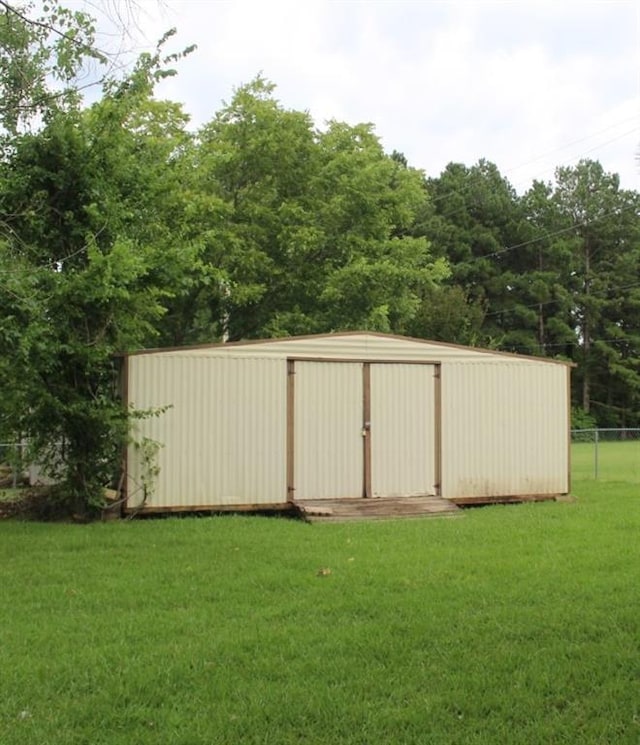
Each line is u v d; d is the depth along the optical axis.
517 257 53.09
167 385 12.37
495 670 4.96
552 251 51.41
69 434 11.73
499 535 10.16
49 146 11.38
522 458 14.53
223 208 22.55
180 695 4.58
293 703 4.43
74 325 11.55
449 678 4.82
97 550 9.13
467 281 50.62
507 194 54.72
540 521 11.45
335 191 25.83
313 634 5.72
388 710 4.34
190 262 11.89
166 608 6.52
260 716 4.26
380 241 26.11
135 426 12.14
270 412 12.93
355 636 5.65
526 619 6.06
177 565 8.23
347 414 13.40
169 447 12.35
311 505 12.59
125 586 7.25
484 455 14.25
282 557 8.67
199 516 12.45
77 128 11.59
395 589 7.12
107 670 4.97
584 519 11.59
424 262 34.12
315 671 4.96
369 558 8.59
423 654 5.26
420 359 13.91
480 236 51.12
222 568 8.08
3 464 15.70
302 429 13.11
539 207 53.78
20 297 9.51
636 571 7.78
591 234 53.81
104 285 10.78
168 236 12.77
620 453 30.02
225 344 12.73
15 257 10.38
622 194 53.97
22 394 11.20
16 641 5.57
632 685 4.70
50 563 8.33
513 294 51.88
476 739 4.01
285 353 13.05
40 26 8.90
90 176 11.63
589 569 7.91
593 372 51.41
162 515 12.27
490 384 14.38
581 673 4.90
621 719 4.24
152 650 5.37
